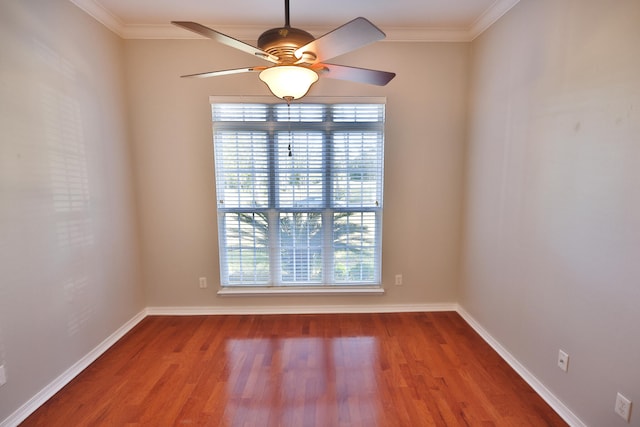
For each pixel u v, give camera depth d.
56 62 1.92
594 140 1.46
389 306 2.98
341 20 2.46
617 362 1.35
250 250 2.92
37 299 1.78
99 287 2.31
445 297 2.99
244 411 1.74
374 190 2.87
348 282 2.96
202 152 2.78
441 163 2.83
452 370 2.09
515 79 2.06
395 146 2.80
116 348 2.38
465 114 2.77
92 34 2.25
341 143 2.81
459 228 2.91
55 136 1.92
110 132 2.45
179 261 2.90
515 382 1.96
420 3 2.22
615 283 1.36
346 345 2.40
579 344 1.56
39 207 1.79
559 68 1.67
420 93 2.74
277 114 2.76
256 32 2.61
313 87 2.71
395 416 1.69
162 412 1.73
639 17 1.24
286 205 2.88
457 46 2.70
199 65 2.67
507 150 2.16
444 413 1.71
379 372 2.07
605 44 1.39
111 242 2.46
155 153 2.77
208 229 2.88
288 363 2.18
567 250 1.63
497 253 2.30
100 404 1.79
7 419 1.61
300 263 2.95
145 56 2.65
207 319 2.87
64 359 1.97
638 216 1.25
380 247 2.93
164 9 2.31
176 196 2.83
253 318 2.88
